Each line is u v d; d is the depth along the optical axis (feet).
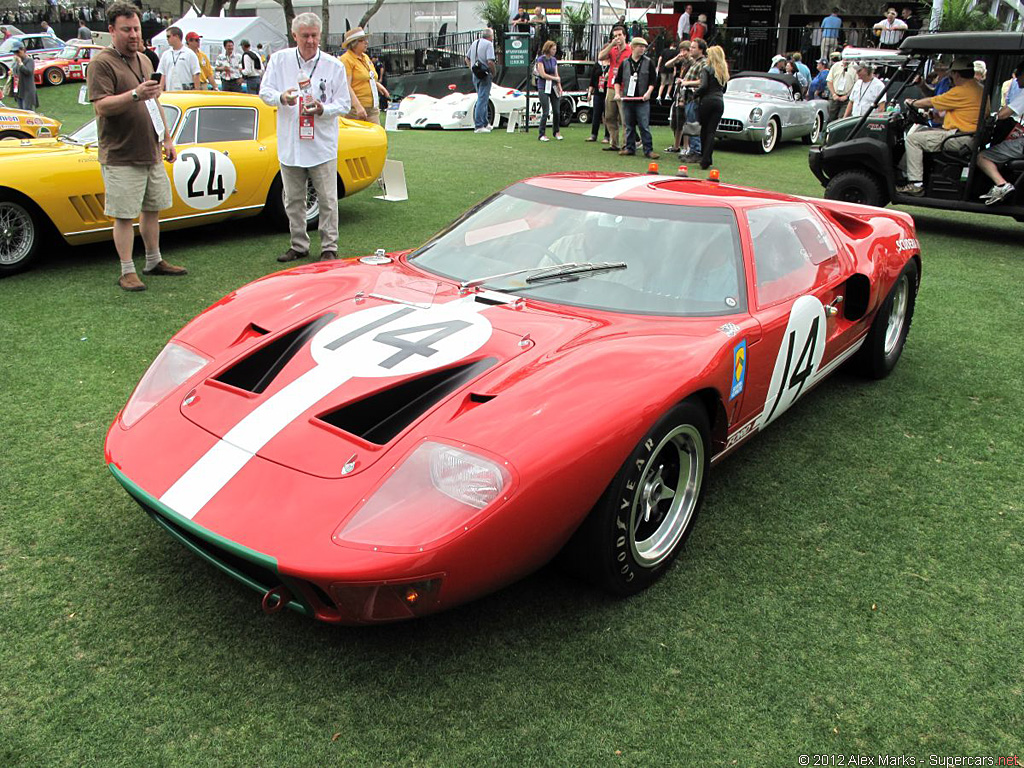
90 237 20.10
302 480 6.96
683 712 7.08
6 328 15.69
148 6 124.77
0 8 127.24
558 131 49.90
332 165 20.27
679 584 8.85
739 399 9.47
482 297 9.67
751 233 10.50
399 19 90.22
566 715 6.99
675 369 8.17
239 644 7.66
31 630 7.74
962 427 13.08
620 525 7.86
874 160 28.02
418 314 9.25
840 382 14.94
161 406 8.32
